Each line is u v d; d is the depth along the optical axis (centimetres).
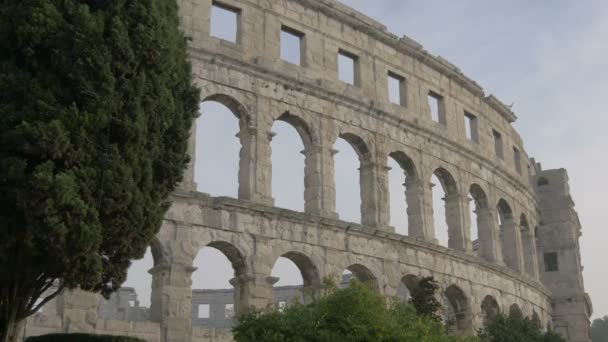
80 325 3666
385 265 4972
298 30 5175
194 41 4550
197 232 4153
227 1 4831
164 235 4041
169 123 3036
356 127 5244
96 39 2722
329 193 4878
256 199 4506
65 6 2753
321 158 4928
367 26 5559
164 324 3916
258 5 4984
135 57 2850
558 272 7925
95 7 2862
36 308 2825
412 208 5531
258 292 4272
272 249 4412
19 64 2692
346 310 2894
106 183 2692
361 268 4881
